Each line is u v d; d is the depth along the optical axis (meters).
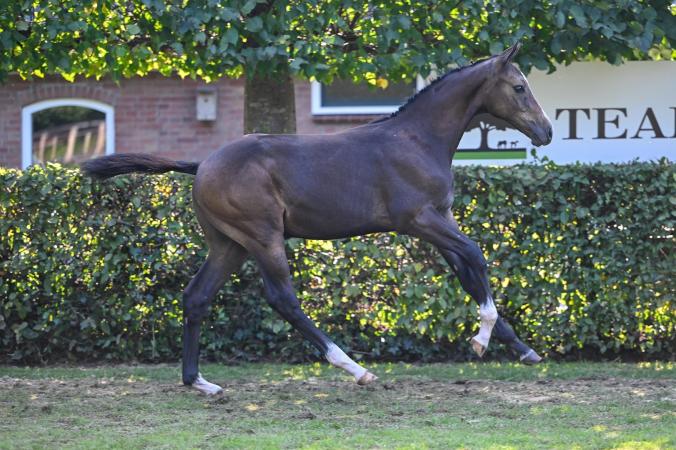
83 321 10.70
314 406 8.41
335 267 10.65
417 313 10.68
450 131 8.75
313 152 8.52
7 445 7.03
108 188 10.62
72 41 10.59
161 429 7.59
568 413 8.03
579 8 10.07
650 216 10.41
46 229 10.64
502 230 10.60
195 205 8.68
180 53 10.03
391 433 7.34
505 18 10.23
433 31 10.66
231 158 8.44
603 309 10.62
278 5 10.21
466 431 7.43
